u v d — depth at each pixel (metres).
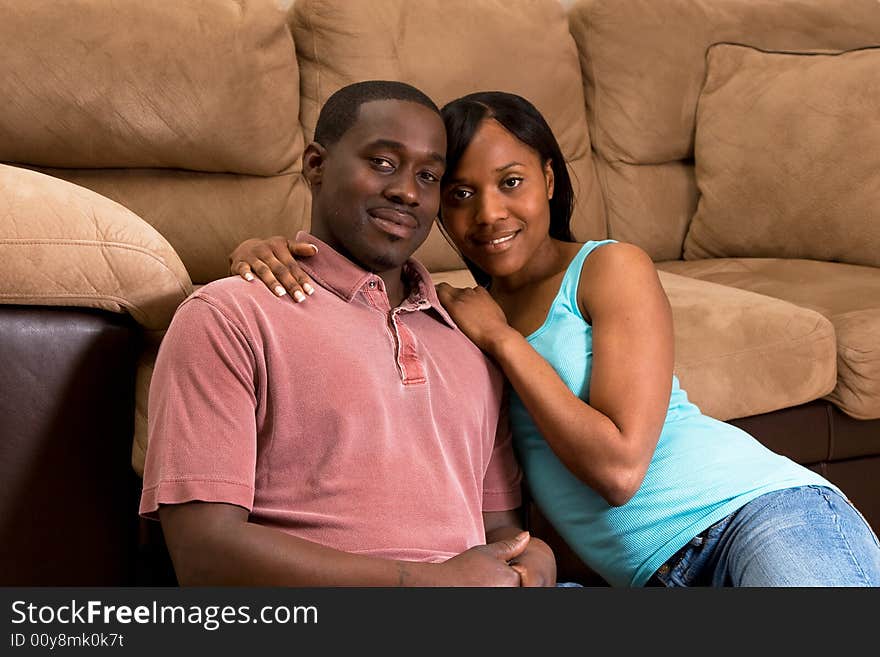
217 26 2.11
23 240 1.28
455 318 1.27
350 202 1.13
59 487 1.35
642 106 2.59
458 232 1.33
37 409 1.32
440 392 1.16
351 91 1.18
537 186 1.32
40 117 1.98
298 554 0.97
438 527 1.09
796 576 1.14
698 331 1.83
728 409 1.82
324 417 1.05
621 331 1.25
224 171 2.17
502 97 1.34
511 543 1.09
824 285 2.17
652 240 2.62
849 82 2.40
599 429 1.18
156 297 1.32
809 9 2.78
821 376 1.88
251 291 1.08
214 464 0.99
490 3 2.42
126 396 1.37
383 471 1.07
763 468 1.25
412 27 2.30
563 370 1.28
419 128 1.14
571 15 2.66
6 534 1.33
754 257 2.53
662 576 1.25
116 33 2.02
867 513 2.03
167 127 2.05
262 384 1.04
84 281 1.30
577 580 1.73
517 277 1.39
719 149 2.54
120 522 1.40
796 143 2.42
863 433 1.99
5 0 1.98
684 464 1.25
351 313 1.12
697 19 2.66
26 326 1.30
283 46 2.19
